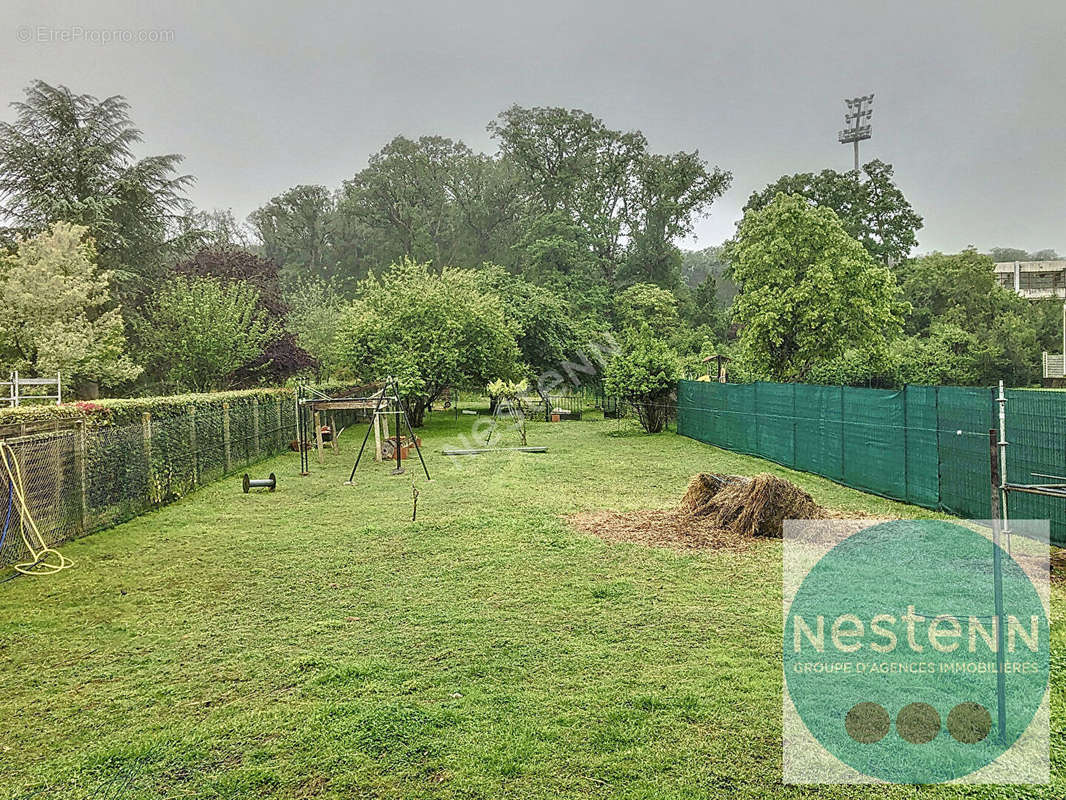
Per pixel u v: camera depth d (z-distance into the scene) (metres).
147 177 26.72
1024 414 6.98
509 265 51.47
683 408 19.61
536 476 12.02
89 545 7.41
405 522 8.29
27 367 16.91
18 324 17.48
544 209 49.59
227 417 13.07
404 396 19.81
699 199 47.25
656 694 3.63
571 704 3.54
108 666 4.21
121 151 26.94
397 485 11.32
